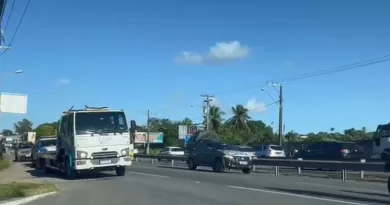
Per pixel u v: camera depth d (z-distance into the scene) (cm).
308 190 1733
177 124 11906
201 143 3186
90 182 2111
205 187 1827
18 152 4916
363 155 4038
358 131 9781
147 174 2627
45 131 8200
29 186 1784
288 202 1361
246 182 2097
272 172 3169
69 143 2280
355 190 1783
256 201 1385
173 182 2066
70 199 1498
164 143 11306
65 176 2369
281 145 5400
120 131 2272
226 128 9444
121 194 1605
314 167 2734
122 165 2273
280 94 5569
